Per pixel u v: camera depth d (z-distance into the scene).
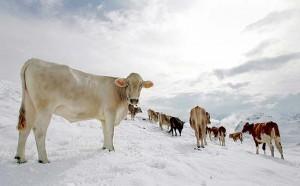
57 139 4.31
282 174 3.70
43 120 2.96
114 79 3.73
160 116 12.36
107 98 3.57
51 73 3.07
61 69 3.18
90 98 3.42
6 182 2.27
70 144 4.02
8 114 6.36
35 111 3.03
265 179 3.20
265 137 6.69
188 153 4.41
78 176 2.47
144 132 8.86
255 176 3.27
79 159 3.01
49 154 3.23
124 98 3.77
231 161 3.90
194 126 5.85
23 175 2.44
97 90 3.49
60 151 3.41
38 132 2.90
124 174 2.53
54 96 3.07
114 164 2.86
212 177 2.89
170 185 2.41
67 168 2.67
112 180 2.37
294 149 14.02
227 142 14.00
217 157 4.11
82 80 3.37
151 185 2.34
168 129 12.40
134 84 3.67
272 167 4.09
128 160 3.08
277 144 6.54
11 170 2.54
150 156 3.39
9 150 3.31
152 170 2.72
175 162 3.10
